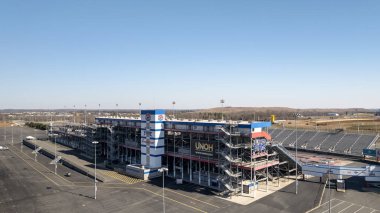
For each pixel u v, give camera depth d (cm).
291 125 18612
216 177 7550
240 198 6425
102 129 11650
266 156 7556
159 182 7819
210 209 5791
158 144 8638
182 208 5862
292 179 7931
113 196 6669
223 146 7412
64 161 10575
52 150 13238
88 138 12050
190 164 8044
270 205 5966
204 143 7719
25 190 7206
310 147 12662
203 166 8581
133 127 10044
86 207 5984
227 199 6372
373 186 7244
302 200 6244
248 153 7025
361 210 5650
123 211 5747
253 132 6919
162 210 5772
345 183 7550
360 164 9675
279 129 15200
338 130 13875
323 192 6794
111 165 9900
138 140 9988
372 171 7156
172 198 6488
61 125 18250
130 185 7556
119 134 10806
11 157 12106
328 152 11862
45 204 6188
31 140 16888
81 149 13262
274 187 7212
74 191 7094
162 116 8756
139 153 10094
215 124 7512
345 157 11031
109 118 11350
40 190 7200
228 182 6869
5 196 6744
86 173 8850
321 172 7512
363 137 12175
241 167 6969
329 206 5700
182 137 8444
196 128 7950
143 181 7938
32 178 8412
